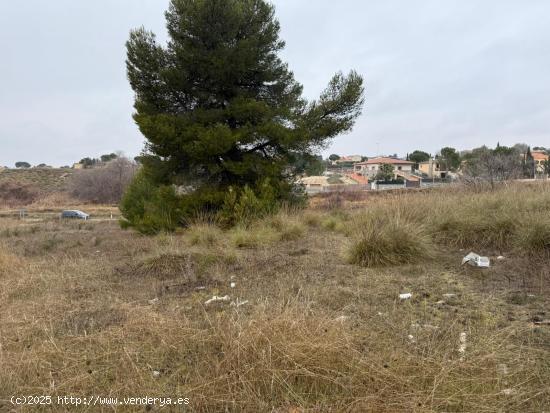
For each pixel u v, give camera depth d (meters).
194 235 7.50
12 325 3.32
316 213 10.26
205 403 2.06
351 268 4.88
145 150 10.89
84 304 3.92
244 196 8.95
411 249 5.02
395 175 63.72
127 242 8.73
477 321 2.91
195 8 9.72
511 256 4.89
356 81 11.38
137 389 2.21
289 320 2.60
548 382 2.07
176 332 2.86
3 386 2.28
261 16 10.88
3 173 67.62
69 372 2.43
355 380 2.11
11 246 8.88
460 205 6.82
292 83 11.84
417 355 2.33
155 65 10.19
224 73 9.98
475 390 2.00
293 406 2.02
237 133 9.60
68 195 48.44
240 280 4.61
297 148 11.02
